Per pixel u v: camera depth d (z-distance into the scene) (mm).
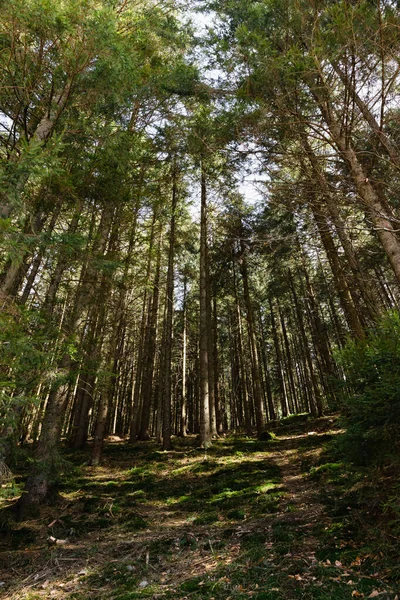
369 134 5246
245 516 6188
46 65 5578
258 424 16281
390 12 4230
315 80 4832
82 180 7316
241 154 6195
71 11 4770
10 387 4246
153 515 7148
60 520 6777
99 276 8578
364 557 3500
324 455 9359
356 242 8633
